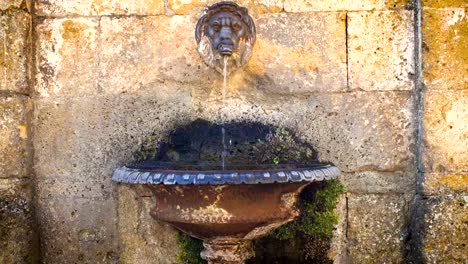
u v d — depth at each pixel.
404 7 3.21
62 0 3.26
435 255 2.99
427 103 3.09
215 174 2.59
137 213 3.26
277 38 3.24
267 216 2.77
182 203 2.77
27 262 3.12
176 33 3.26
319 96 3.23
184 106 3.27
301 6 3.24
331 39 3.23
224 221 2.72
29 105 3.21
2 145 3.12
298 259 3.22
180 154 3.26
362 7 3.22
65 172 3.26
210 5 3.24
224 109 3.28
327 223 3.18
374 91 3.21
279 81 3.25
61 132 3.26
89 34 3.26
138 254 3.26
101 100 3.26
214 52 3.18
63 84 3.26
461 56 3.07
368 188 3.21
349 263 3.21
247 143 3.22
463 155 3.07
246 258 3.10
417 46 3.17
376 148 3.21
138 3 3.26
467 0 3.07
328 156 3.22
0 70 3.12
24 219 3.12
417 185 3.16
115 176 2.97
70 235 3.26
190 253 3.23
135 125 3.26
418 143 3.15
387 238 3.21
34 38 3.26
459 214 2.99
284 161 3.17
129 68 3.26
